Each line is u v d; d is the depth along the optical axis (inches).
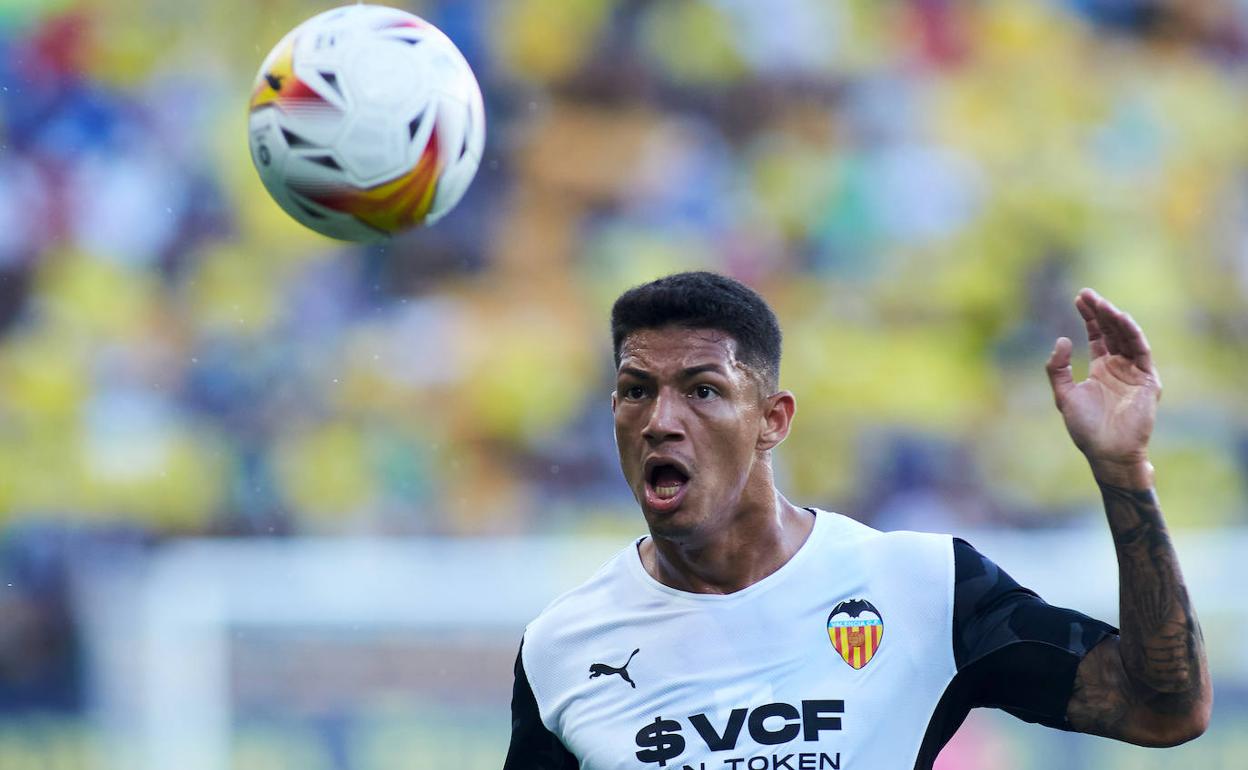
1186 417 1649.9
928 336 1664.6
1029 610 454.3
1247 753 1109.7
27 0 1660.9
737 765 453.4
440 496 1513.3
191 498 1480.1
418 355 1572.3
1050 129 1806.1
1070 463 1579.7
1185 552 1173.7
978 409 1621.6
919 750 456.8
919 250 1715.1
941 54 1833.2
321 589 1146.7
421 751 1126.4
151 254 1593.3
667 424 447.8
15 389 1508.4
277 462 1504.7
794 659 461.4
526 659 484.4
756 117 1772.9
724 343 454.6
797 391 1603.1
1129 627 424.8
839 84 1797.5
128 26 1676.9
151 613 1146.0
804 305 1670.8
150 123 1642.5
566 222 1700.3
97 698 1157.1
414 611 1143.6
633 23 1787.6
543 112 1740.9
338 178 510.0
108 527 1455.5
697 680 462.0
